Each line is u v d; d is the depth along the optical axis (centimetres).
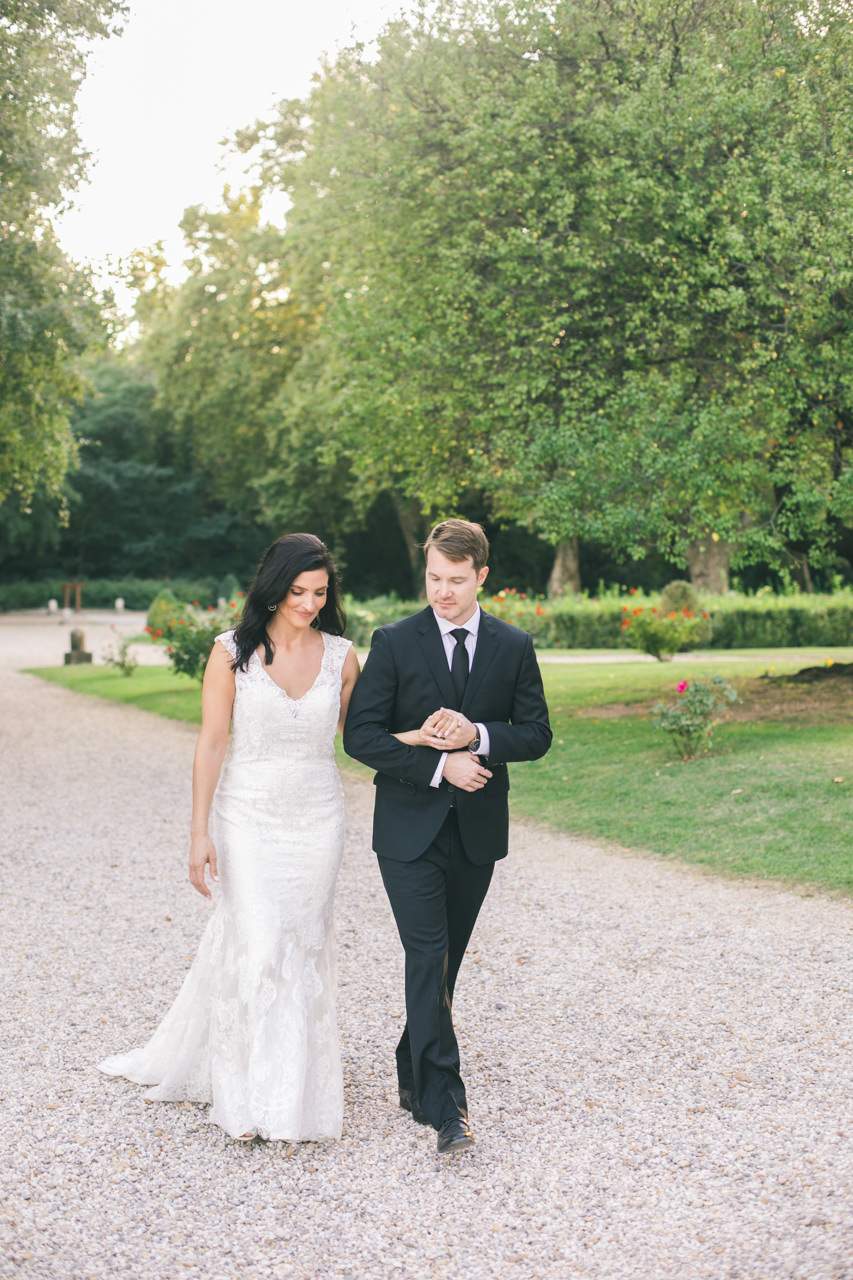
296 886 308
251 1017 302
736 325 976
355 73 1146
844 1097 323
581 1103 325
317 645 314
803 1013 396
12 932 524
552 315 1033
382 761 295
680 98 952
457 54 1092
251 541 5700
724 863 624
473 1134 306
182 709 1502
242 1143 303
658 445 973
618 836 705
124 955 486
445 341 1098
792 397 974
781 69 945
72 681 1980
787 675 1287
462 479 1280
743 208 920
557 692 1405
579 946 487
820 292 901
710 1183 275
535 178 1003
